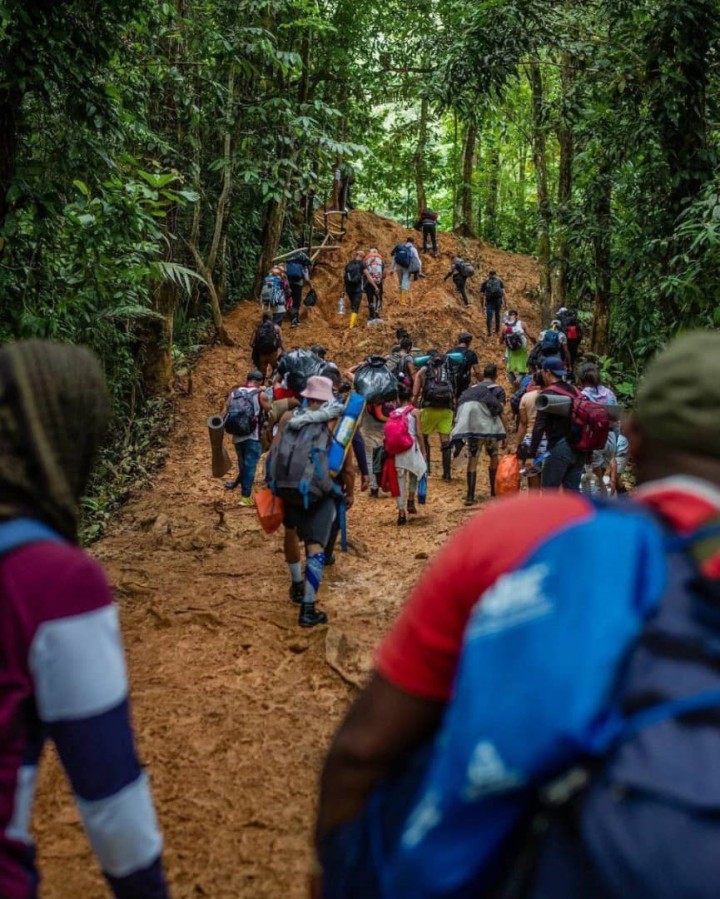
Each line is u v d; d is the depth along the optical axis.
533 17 11.32
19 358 1.47
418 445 9.20
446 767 0.97
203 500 10.59
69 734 1.31
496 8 11.21
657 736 0.88
